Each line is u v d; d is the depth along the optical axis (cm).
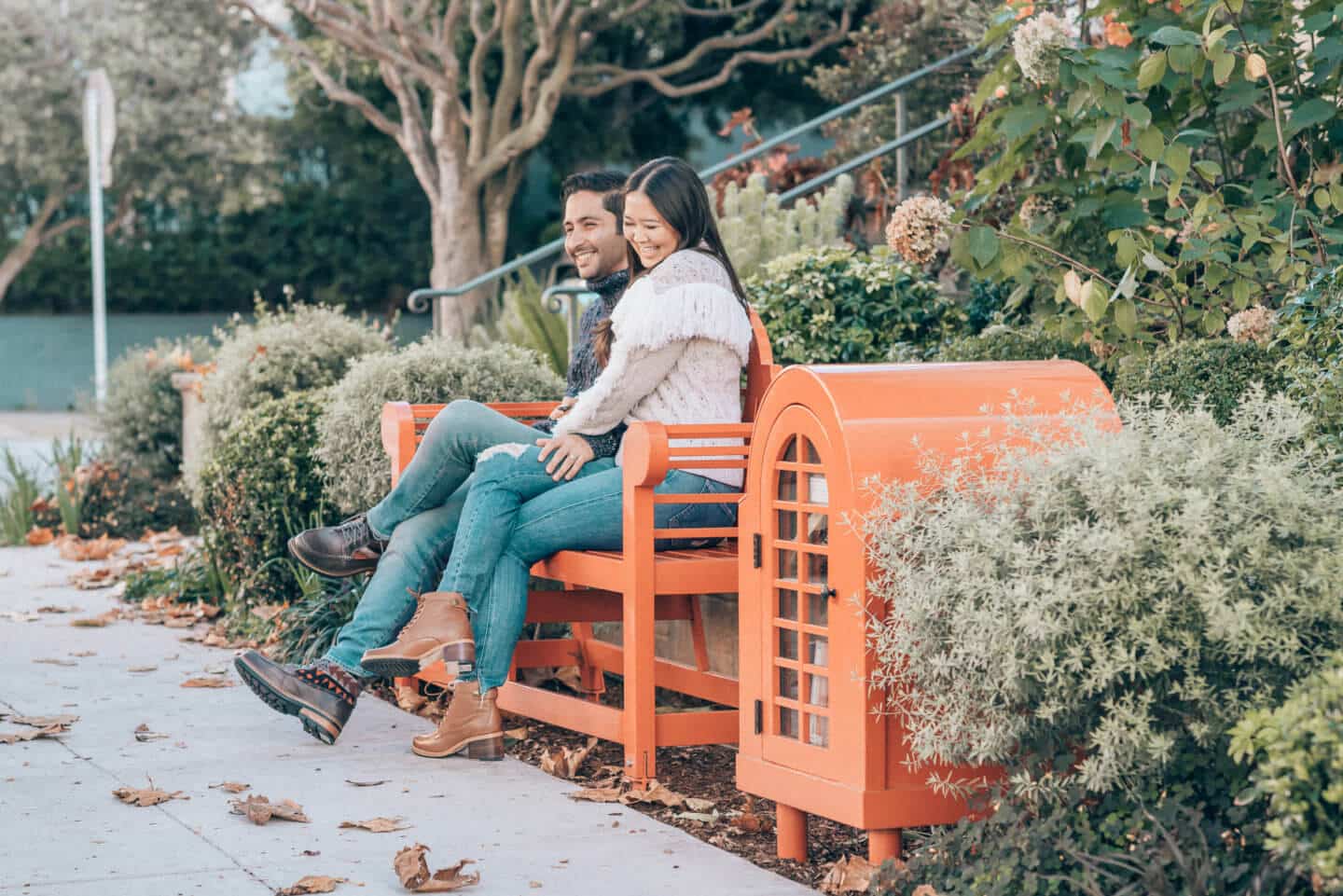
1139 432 283
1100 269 478
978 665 273
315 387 823
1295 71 460
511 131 1778
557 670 507
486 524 400
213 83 2402
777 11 1852
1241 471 271
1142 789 270
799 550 318
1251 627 252
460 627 397
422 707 478
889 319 632
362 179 2619
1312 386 357
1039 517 277
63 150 2400
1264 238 430
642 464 367
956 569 278
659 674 429
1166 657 260
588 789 380
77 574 756
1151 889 248
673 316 384
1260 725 239
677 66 1638
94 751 415
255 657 411
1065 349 496
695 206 401
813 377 312
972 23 862
